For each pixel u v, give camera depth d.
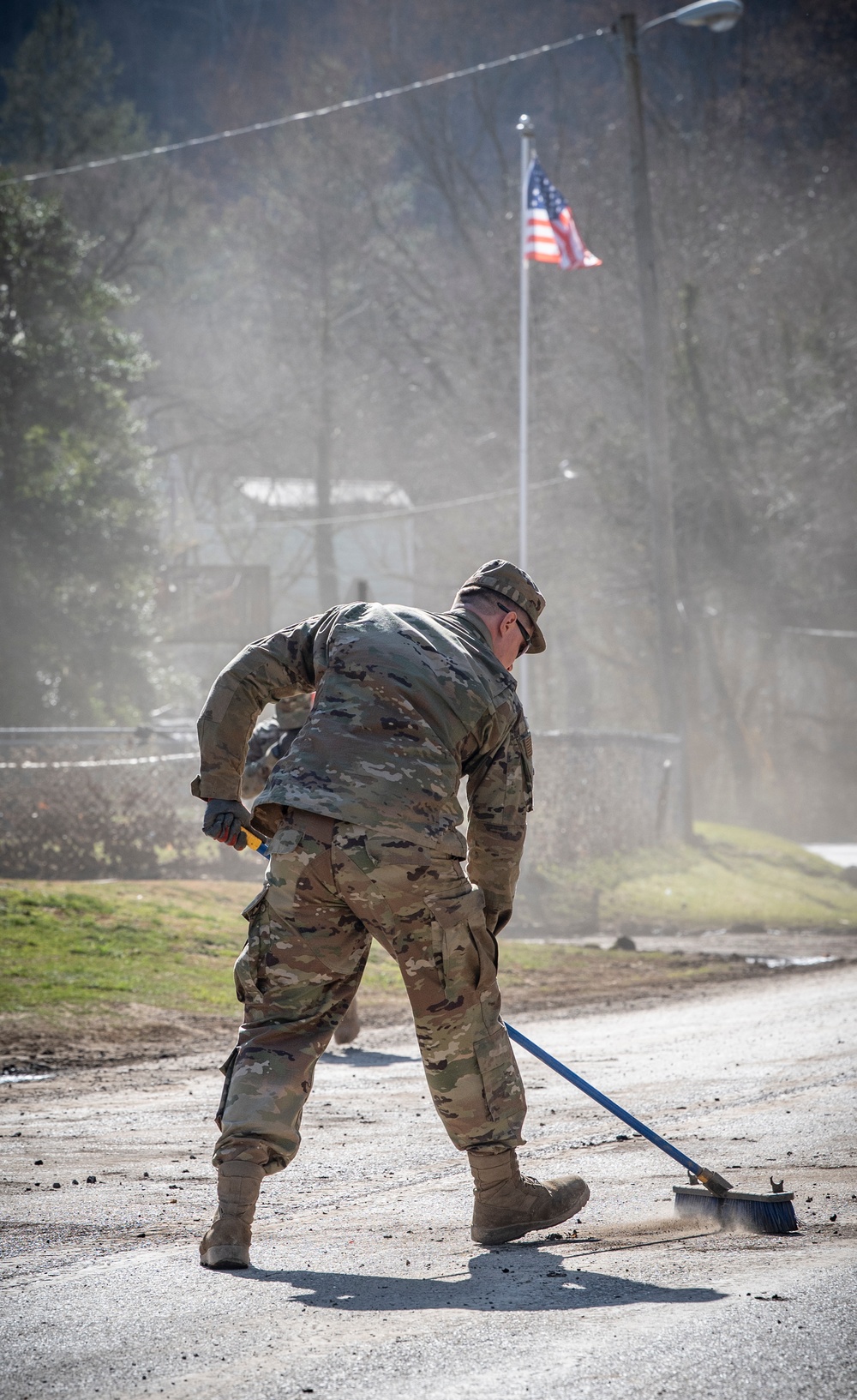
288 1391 5.08
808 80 113.81
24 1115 12.85
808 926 41.25
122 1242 7.95
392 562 113.25
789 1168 9.51
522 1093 7.64
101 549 66.69
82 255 69.94
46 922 24.12
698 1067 14.86
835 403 85.44
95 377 68.56
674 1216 8.16
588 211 101.12
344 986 7.36
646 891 43.47
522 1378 5.12
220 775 7.46
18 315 66.06
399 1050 17.23
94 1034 17.86
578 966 27.36
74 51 126.25
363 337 118.38
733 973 26.70
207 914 27.38
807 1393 4.87
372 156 124.12
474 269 115.56
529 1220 7.72
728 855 52.22
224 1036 18.38
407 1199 9.14
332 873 7.05
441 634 7.55
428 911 7.14
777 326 93.06
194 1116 12.73
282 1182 9.80
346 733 7.20
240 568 77.50
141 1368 5.47
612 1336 5.59
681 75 126.88
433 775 7.19
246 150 133.12
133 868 33.47
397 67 132.38
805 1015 19.31
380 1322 6.01
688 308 83.81
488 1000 7.48
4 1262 7.52
